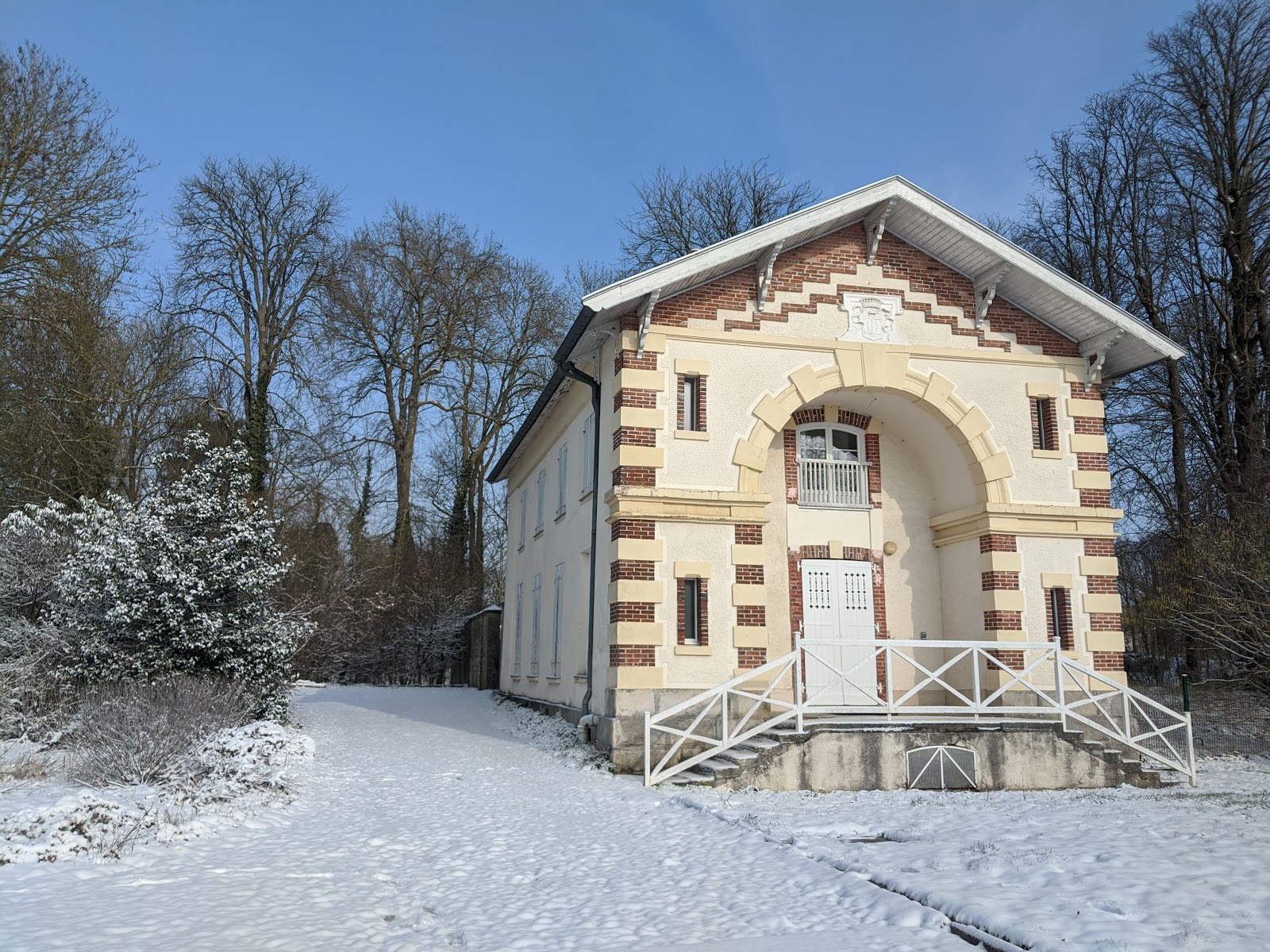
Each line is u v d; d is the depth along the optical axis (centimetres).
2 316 1964
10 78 1952
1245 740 1831
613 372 1577
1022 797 1238
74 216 2030
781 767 1289
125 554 1566
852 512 1733
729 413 1534
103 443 2161
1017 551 1598
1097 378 1688
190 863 786
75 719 1398
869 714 1516
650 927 615
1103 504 1644
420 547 3712
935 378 1627
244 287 3125
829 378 1583
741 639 1459
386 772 1377
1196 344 2425
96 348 2131
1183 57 2380
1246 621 1803
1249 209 2303
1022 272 1619
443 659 3622
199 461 2602
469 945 581
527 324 3681
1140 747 1420
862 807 1118
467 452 3766
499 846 887
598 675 1576
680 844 888
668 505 1472
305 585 3042
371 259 3369
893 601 1717
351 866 801
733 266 1584
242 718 1485
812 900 679
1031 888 673
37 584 1730
